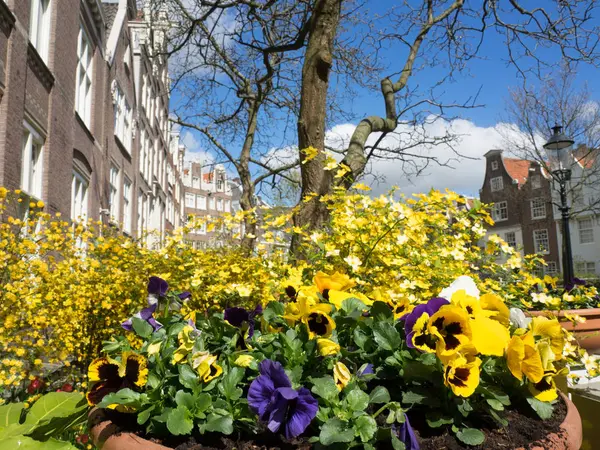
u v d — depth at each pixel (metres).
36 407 1.80
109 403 1.35
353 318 1.61
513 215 35.78
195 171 60.03
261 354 1.58
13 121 7.70
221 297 4.29
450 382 1.30
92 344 5.12
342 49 8.46
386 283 3.03
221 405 1.39
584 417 2.18
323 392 1.33
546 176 29.34
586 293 4.10
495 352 1.35
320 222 4.32
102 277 4.91
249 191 9.13
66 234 5.28
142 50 21.77
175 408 1.42
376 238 3.12
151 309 1.82
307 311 1.53
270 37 7.73
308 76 4.74
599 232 29.92
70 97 11.12
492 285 3.27
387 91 6.07
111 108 16.06
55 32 9.90
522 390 1.47
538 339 1.54
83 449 2.75
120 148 17.95
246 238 4.86
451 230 3.66
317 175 4.55
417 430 1.38
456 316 1.34
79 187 12.46
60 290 4.61
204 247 5.36
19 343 4.09
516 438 1.33
